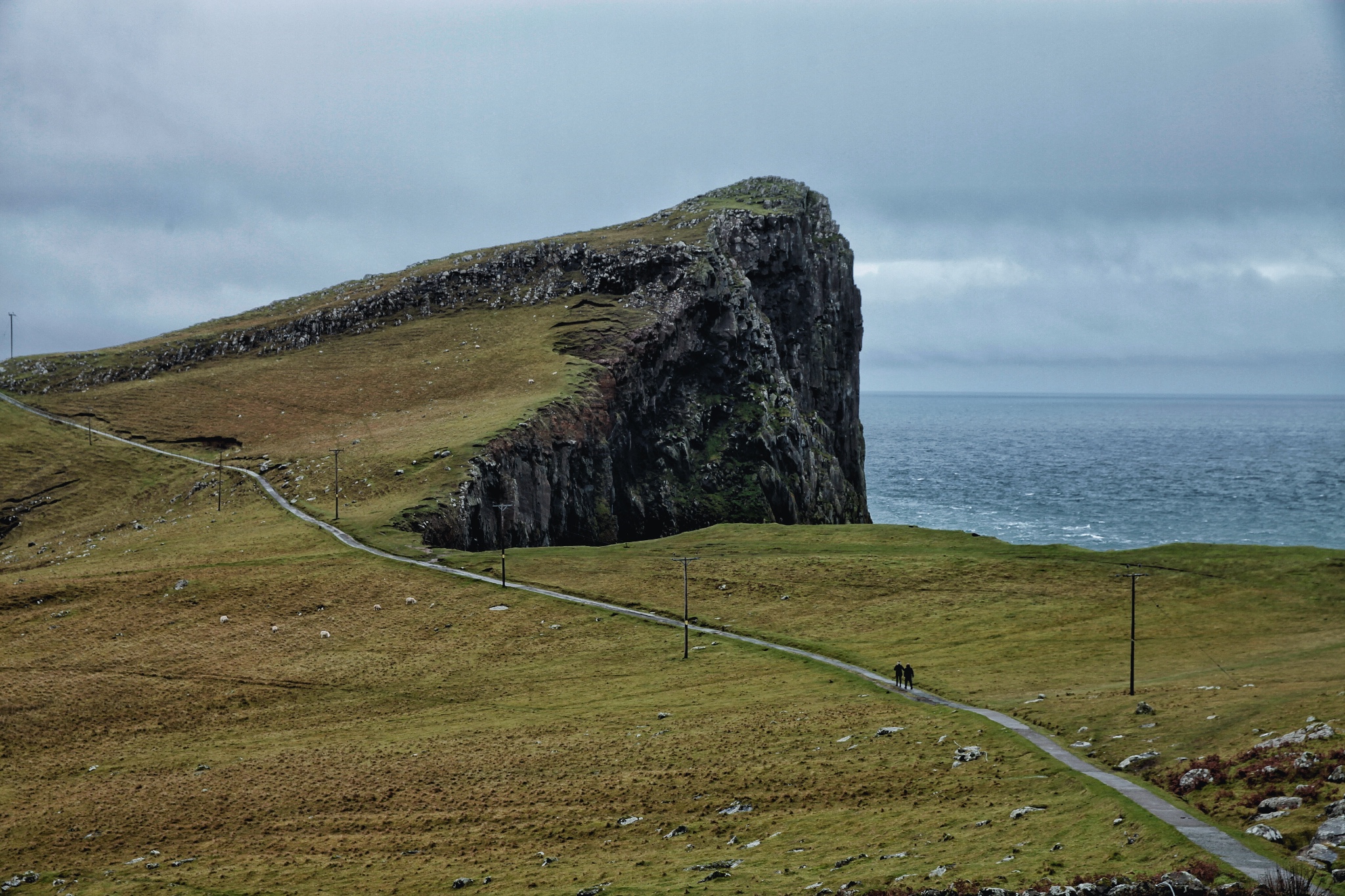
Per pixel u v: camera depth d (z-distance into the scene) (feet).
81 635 401.70
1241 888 124.98
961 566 435.94
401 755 272.10
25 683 357.82
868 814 184.85
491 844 201.98
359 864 199.21
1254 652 288.30
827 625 376.07
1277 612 335.67
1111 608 360.48
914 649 334.24
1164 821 150.82
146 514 627.46
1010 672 291.38
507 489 610.24
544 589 440.86
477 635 388.57
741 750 239.50
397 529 520.01
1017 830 160.76
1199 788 167.63
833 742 234.99
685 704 293.43
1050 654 309.01
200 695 345.31
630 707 296.71
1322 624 318.65
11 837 240.32
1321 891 122.52
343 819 228.43
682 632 377.91
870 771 210.59
